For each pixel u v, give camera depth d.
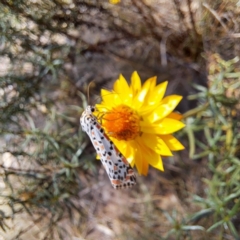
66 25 0.26
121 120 0.23
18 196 0.25
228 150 0.24
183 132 0.25
